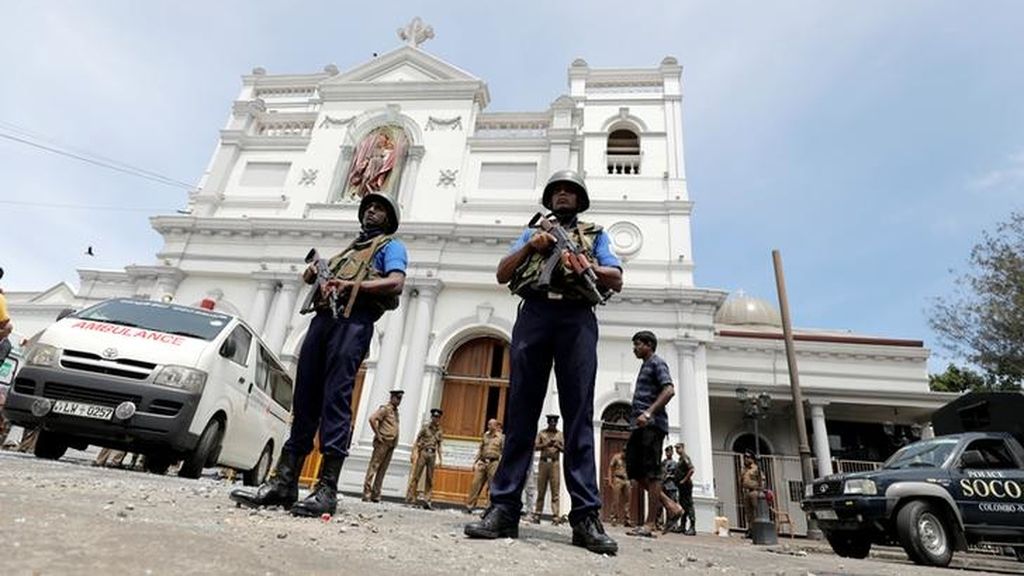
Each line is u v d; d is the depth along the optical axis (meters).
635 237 16.91
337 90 19.84
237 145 19.59
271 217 17.28
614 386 14.64
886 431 19.11
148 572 1.33
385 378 14.52
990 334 14.68
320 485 2.83
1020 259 14.55
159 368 5.38
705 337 14.95
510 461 2.88
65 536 1.55
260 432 8.07
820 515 7.45
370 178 17.95
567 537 3.30
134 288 17.89
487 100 20.30
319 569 1.60
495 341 15.60
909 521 6.36
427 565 1.87
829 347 18.80
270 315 16.06
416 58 20.42
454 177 17.86
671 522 5.73
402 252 3.30
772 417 19.00
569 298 2.98
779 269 15.12
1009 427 8.25
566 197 3.30
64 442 5.85
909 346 18.77
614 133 19.42
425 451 10.23
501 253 16.16
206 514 2.37
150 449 5.49
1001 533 6.55
